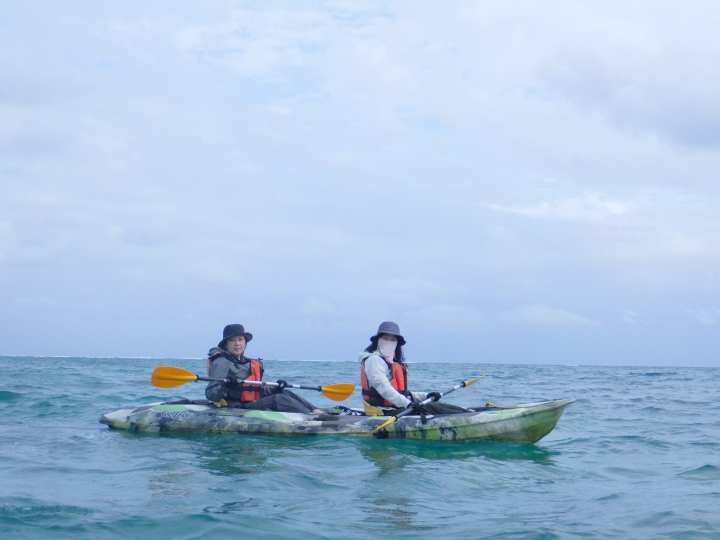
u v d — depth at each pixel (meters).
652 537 3.56
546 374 31.80
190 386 15.99
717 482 5.05
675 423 9.03
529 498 4.48
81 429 7.38
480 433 6.64
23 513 3.77
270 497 4.29
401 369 7.21
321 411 7.64
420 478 4.94
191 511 3.89
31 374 19.91
